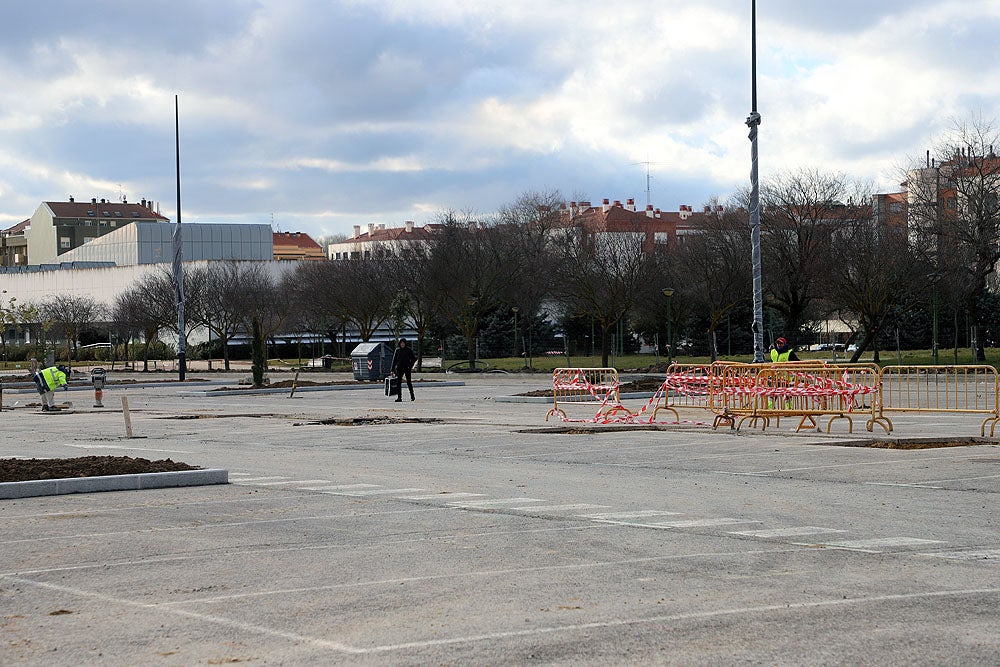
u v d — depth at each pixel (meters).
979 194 50.47
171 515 11.42
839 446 17.64
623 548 9.34
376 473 15.06
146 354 71.56
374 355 45.81
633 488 13.25
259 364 44.75
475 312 61.84
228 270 81.50
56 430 24.19
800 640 6.39
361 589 7.88
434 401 33.91
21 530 10.57
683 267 59.00
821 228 52.94
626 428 21.50
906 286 48.62
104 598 7.73
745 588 7.77
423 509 11.69
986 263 50.16
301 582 8.15
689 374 24.52
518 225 85.06
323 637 6.60
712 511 11.37
